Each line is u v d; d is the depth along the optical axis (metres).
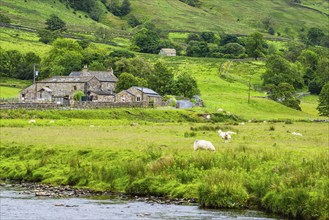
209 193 47.47
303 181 46.00
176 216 43.66
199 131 102.62
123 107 165.88
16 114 133.38
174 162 56.00
